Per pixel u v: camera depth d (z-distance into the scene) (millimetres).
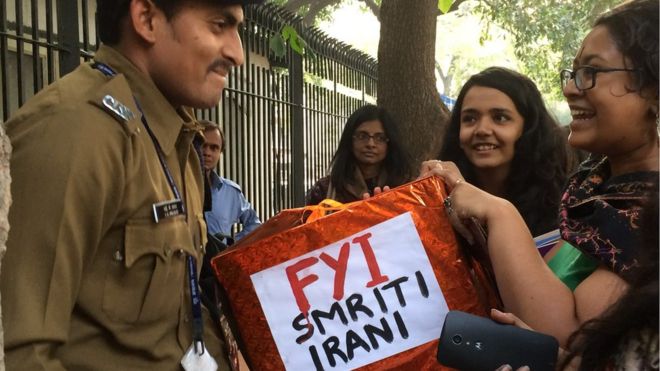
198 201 2158
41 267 1655
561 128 3205
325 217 2102
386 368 2084
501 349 1816
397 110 6906
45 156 1692
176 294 1900
